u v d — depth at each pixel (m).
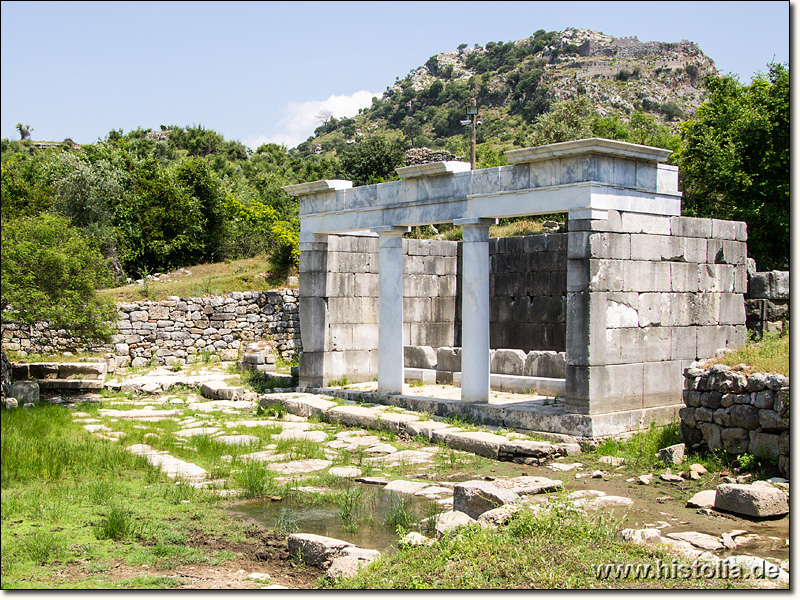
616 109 77.94
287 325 25.75
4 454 10.39
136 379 20.30
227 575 6.72
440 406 14.65
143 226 36.38
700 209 26.47
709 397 10.89
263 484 9.84
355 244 18.95
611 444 12.00
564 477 10.62
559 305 18.27
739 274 14.66
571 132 38.56
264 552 7.42
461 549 6.72
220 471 10.69
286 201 45.97
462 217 14.53
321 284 18.27
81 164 38.25
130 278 33.94
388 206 16.06
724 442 10.64
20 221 17.28
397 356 16.08
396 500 9.39
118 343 23.69
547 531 7.13
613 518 8.34
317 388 17.84
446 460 11.78
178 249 36.47
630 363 12.73
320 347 18.23
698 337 13.86
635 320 12.82
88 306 17.66
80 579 6.50
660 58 90.19
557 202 12.75
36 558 6.98
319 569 6.98
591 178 12.24
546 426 12.70
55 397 18.52
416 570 6.45
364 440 13.48
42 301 16.64
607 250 12.41
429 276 20.39
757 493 8.34
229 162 65.69
